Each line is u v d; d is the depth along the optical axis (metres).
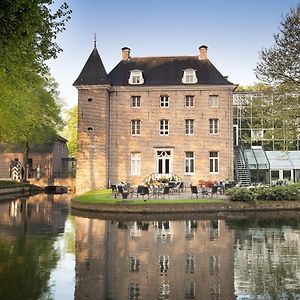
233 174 38.19
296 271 11.06
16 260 12.24
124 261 12.16
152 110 38.38
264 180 42.50
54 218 22.03
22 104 23.64
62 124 47.53
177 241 15.25
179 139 38.16
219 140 37.97
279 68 28.09
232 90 38.16
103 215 23.36
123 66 40.31
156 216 23.03
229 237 16.09
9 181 41.56
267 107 29.50
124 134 38.38
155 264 11.78
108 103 38.09
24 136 39.03
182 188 34.81
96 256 12.79
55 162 55.69
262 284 9.93
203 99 38.22
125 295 9.15
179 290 9.48
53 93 44.84
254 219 21.81
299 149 45.12
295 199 26.20
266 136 29.73
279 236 16.30
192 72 38.44
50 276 10.59
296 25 27.39
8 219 21.53
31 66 15.71
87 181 36.84
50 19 13.96
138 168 38.34
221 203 24.98
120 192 28.16
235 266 11.57
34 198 35.88
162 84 38.16
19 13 10.12
